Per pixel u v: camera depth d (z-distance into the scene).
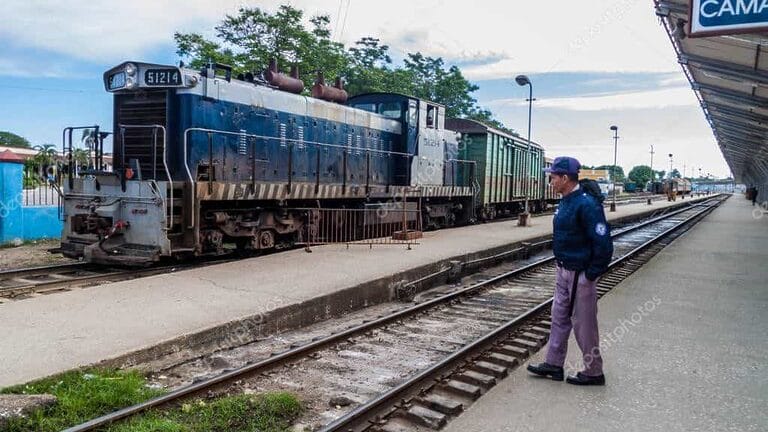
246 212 11.59
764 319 7.86
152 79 10.24
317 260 10.95
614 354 6.25
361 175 14.97
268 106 12.05
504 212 26.31
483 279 12.27
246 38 25.75
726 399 4.99
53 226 15.28
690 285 10.41
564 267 5.29
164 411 4.50
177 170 10.35
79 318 6.50
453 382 5.39
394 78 36.81
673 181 76.25
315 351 6.40
